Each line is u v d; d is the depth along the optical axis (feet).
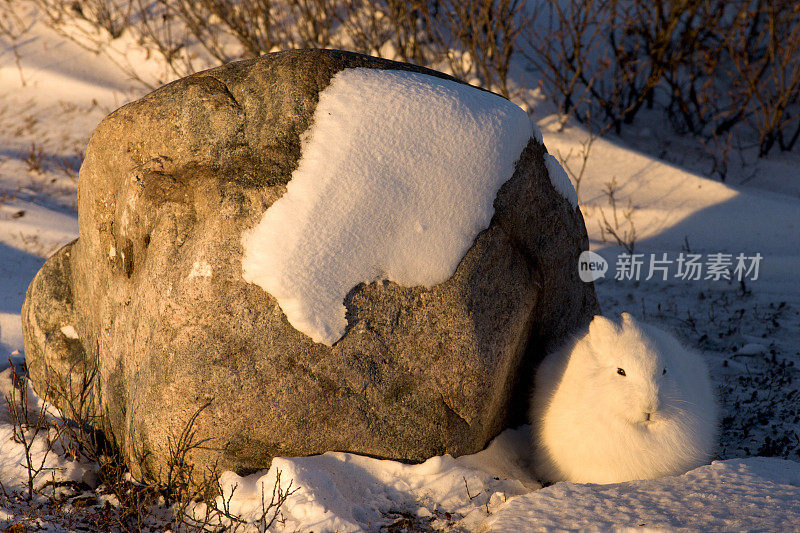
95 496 36.47
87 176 42.27
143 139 39.29
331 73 38.29
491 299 37.58
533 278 40.60
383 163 35.94
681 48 100.01
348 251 34.78
